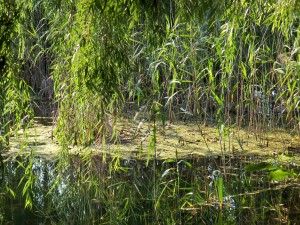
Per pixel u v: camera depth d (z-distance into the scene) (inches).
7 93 209.9
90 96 215.8
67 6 213.5
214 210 208.7
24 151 275.4
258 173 247.3
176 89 339.6
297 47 257.1
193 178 242.4
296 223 194.7
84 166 256.1
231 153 271.1
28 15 299.7
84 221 200.5
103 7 159.5
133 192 229.1
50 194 228.7
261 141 290.2
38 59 362.9
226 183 234.5
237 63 311.0
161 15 158.2
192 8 157.2
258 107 306.2
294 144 285.6
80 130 245.0
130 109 324.2
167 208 211.9
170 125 314.7
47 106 367.2
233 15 201.8
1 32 164.1
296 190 226.7
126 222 200.7
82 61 189.2
